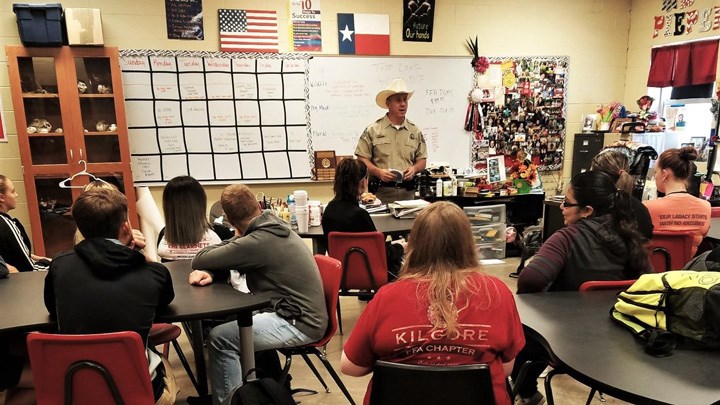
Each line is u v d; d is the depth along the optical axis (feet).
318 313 7.05
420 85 16.93
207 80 15.08
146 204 13.37
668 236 8.02
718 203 13.30
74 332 5.08
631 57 18.84
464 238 4.17
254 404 4.73
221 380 6.68
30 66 13.12
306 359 8.02
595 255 6.19
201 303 5.78
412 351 3.98
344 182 9.74
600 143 17.67
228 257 6.76
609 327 4.98
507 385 4.90
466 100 17.47
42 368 4.87
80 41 12.85
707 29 15.55
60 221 14.01
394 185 13.92
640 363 4.19
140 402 5.08
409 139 14.57
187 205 8.07
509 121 18.01
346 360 4.39
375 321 4.08
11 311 5.57
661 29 17.33
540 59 17.94
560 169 18.97
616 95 19.21
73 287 5.14
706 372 4.01
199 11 14.82
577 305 5.60
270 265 6.94
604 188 6.26
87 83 13.53
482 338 3.96
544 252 6.37
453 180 15.78
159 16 14.53
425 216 4.23
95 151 13.93
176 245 8.18
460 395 3.71
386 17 16.29
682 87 16.87
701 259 5.58
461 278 4.05
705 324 4.33
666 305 4.57
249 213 7.39
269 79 15.55
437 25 16.87
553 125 18.53
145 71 14.62
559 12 17.99
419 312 3.96
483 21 17.26
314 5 15.61
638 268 6.21
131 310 5.20
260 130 15.72
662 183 9.00
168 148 15.15
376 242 9.34
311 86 15.90
